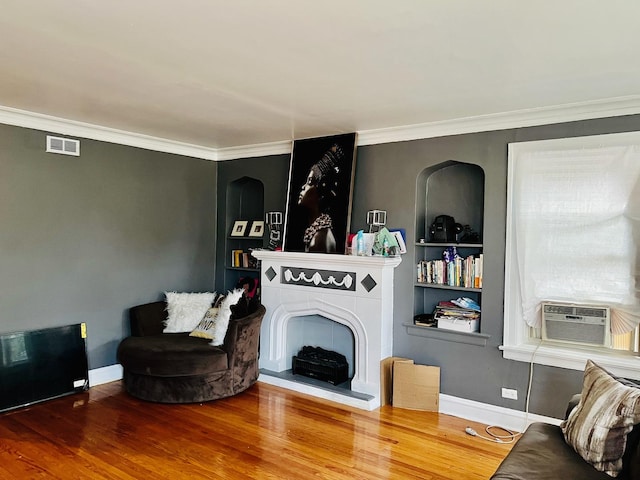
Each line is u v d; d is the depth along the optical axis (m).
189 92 3.14
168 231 5.05
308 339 4.77
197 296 4.80
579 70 2.63
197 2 1.89
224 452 3.10
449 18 2.00
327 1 1.86
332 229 4.40
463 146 3.84
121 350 4.14
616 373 3.21
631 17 1.97
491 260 3.72
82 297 4.32
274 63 2.58
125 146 4.62
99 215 4.43
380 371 4.01
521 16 1.97
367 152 4.36
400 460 3.03
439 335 3.94
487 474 2.87
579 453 2.18
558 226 3.40
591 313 3.32
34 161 3.97
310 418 3.71
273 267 4.71
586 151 3.30
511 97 3.15
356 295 4.14
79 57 2.53
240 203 5.60
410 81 2.85
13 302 3.87
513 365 3.62
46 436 3.31
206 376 3.96
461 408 3.83
